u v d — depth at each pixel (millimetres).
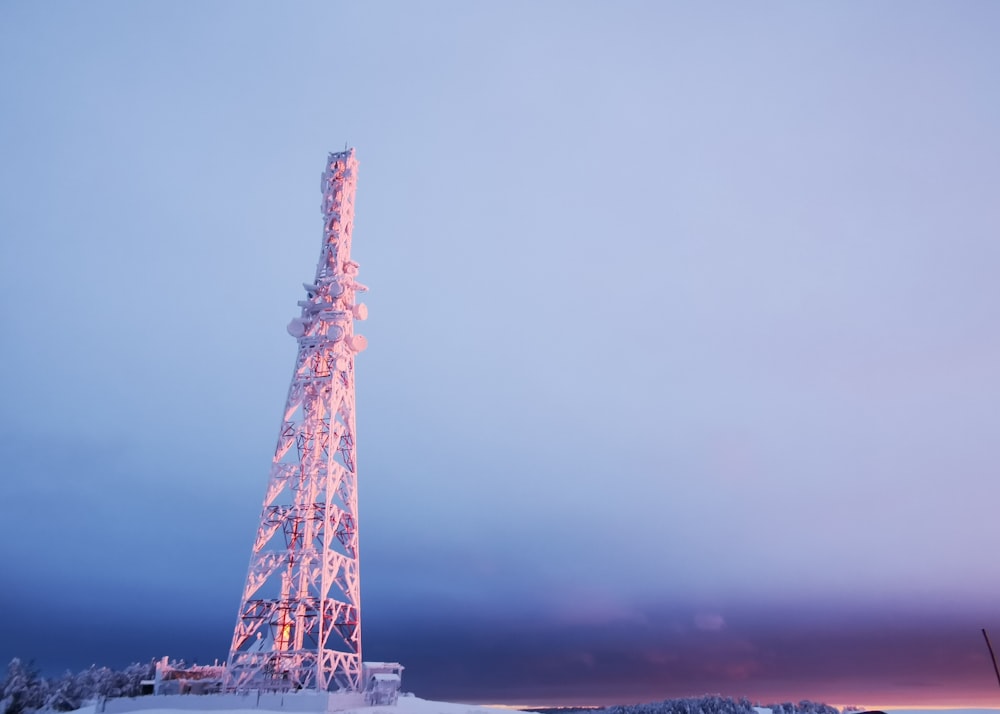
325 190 88250
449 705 68750
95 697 80375
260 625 66125
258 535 70250
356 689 66438
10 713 75562
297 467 73938
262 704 56531
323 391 76812
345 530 74188
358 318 81625
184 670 66438
